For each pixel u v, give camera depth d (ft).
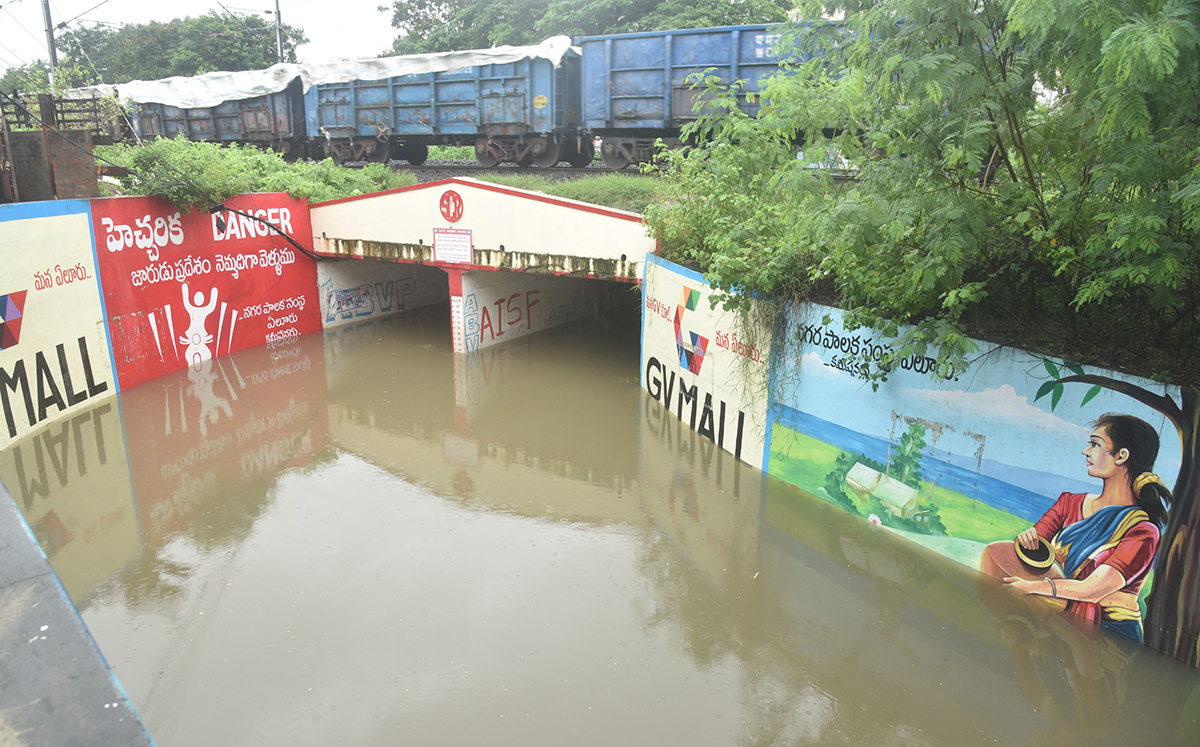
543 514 32.30
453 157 101.60
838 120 25.99
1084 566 21.53
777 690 21.12
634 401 46.01
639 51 58.29
